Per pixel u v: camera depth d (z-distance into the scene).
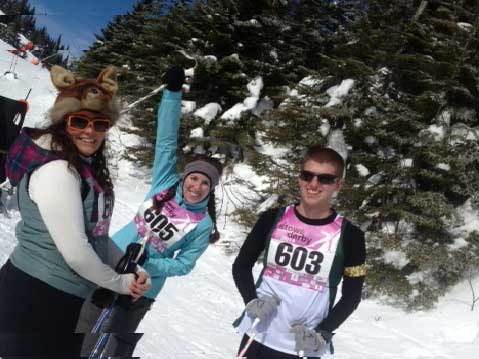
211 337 4.98
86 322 2.34
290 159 10.24
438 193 8.09
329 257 2.28
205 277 7.77
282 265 2.33
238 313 6.38
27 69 29.19
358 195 8.83
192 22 14.80
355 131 9.36
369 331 6.68
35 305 1.68
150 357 3.87
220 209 11.66
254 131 13.27
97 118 1.72
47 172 1.60
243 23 13.62
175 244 2.79
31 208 1.66
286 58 14.42
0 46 34.97
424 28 8.84
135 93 14.92
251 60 13.83
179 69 2.88
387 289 7.77
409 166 8.48
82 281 1.77
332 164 2.28
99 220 1.80
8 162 1.67
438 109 8.55
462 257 7.71
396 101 9.57
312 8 14.41
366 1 10.41
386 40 9.65
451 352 6.14
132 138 16.34
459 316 7.05
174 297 6.21
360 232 2.31
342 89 9.77
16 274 1.70
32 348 1.70
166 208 2.79
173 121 2.89
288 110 9.83
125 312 2.56
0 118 5.94
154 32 16.61
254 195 12.19
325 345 2.26
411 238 8.47
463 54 7.98
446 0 9.81
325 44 14.42
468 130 8.54
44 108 21.67
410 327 6.93
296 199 9.61
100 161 1.86
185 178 2.82
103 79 1.79
